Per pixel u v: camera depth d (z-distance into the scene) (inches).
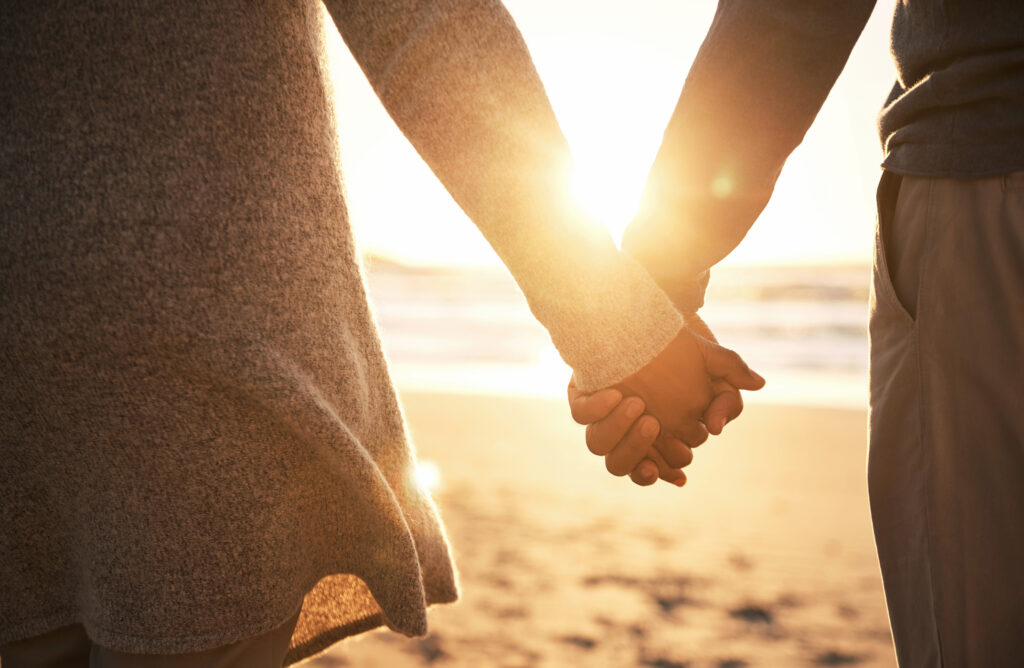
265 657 37.7
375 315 42.8
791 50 54.2
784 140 56.9
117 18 33.5
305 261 36.3
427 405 474.9
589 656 133.6
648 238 60.7
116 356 33.5
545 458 313.1
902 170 46.8
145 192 33.4
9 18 33.8
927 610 45.5
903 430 47.1
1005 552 43.0
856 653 135.7
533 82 37.4
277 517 35.5
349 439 35.5
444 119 36.5
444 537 43.7
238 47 35.0
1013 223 42.1
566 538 201.9
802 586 167.3
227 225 34.3
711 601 159.0
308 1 38.7
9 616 36.4
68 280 33.2
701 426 51.7
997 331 42.9
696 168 58.0
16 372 34.1
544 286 38.4
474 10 36.6
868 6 53.3
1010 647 42.8
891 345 48.2
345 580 43.2
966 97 43.4
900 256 47.4
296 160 36.6
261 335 34.6
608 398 43.1
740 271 1911.9
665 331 40.4
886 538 48.1
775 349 831.1
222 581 34.6
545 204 36.9
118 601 34.4
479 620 148.4
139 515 34.4
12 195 33.6
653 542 199.0
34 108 33.6
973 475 44.0
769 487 260.1
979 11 42.5
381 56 36.9
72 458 34.7
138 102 33.5
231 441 34.5
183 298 33.5
